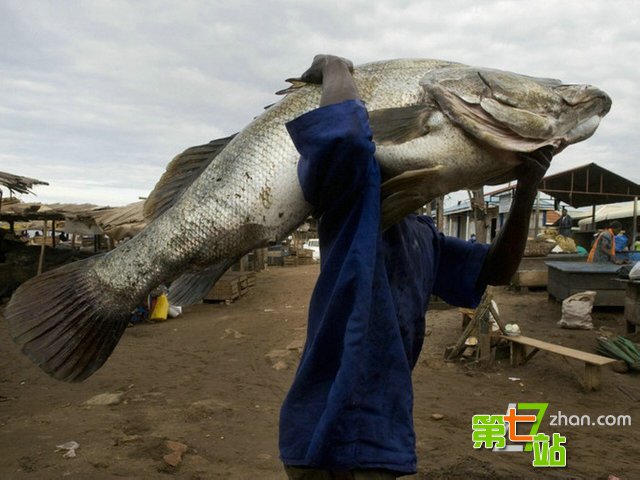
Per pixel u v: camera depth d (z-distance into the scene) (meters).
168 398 5.76
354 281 1.30
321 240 1.54
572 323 8.63
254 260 22.77
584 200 16.94
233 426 4.80
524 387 6.01
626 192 15.77
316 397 1.39
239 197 1.60
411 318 1.58
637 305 7.92
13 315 1.69
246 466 3.93
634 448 4.27
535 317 9.62
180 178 1.84
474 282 1.89
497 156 1.51
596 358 5.85
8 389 6.26
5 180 12.46
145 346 8.75
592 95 1.59
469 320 8.48
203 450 4.23
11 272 14.11
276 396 5.80
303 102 1.60
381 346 1.38
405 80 1.57
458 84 1.49
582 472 3.81
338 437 1.29
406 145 1.48
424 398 5.62
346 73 1.42
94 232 15.28
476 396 5.68
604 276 9.66
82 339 1.73
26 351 1.67
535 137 1.50
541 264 13.34
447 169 1.50
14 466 3.91
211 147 1.83
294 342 8.46
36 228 23.94
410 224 1.75
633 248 15.68
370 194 1.34
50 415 5.18
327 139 1.26
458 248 1.92
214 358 7.79
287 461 1.38
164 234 1.70
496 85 1.49
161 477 3.73
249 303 13.80
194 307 13.32
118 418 5.05
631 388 5.90
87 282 1.77
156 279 1.72
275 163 1.57
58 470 3.83
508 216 1.72
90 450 4.20
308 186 1.40
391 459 1.32
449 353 7.25
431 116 1.50
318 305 1.43
